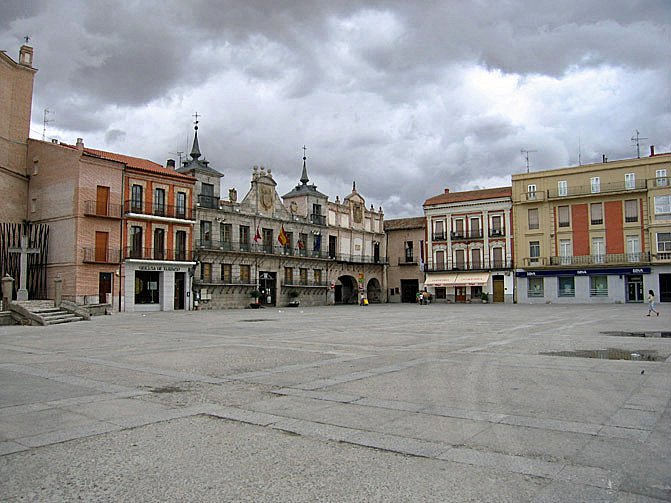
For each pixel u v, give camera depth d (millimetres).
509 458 5578
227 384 9789
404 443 6109
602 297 60062
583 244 61656
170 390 9273
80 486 4902
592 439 6199
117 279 45531
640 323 24969
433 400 8289
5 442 6230
